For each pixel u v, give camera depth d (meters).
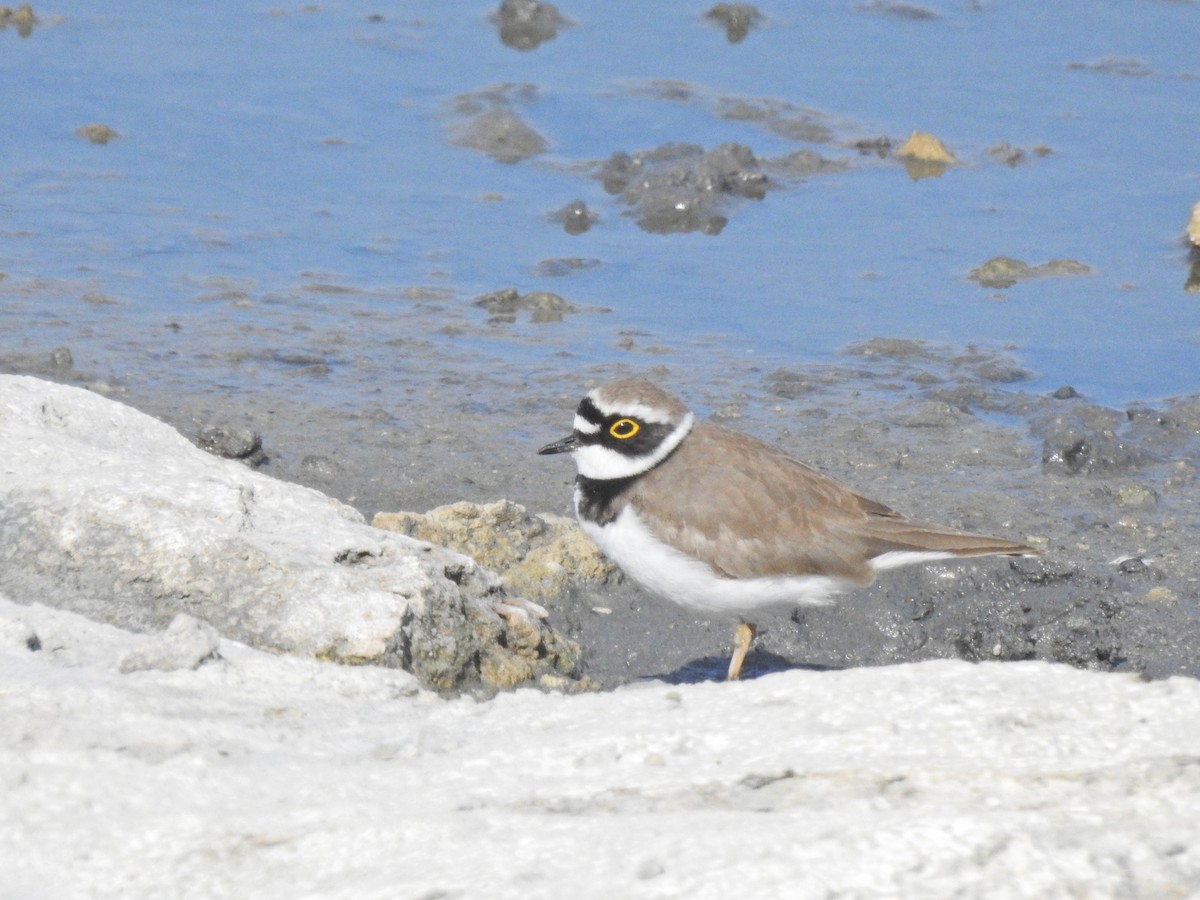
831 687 7.05
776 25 22.16
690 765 6.40
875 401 13.64
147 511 9.05
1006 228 16.91
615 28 21.98
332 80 20.25
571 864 5.43
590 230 16.95
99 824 5.92
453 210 17.28
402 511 11.48
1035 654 10.37
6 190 17.25
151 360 14.01
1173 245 16.44
